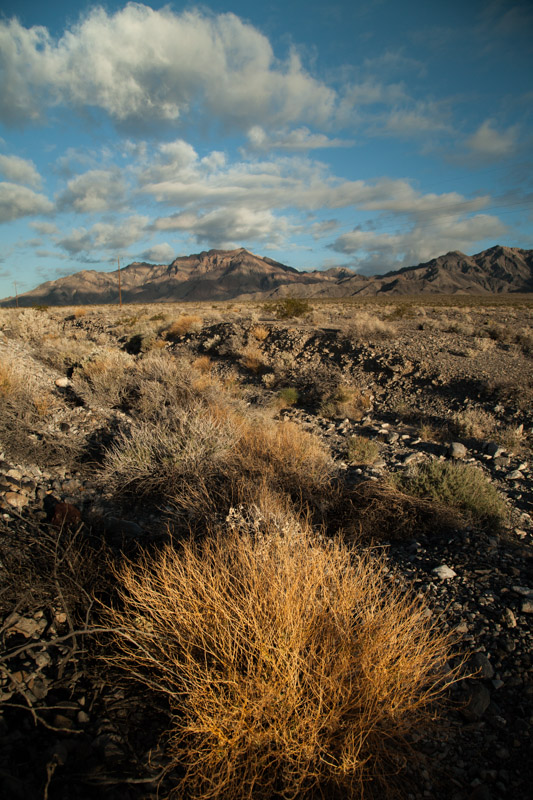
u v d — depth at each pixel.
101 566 3.29
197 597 2.57
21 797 1.71
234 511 4.09
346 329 18.50
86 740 2.09
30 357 13.20
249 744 1.88
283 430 6.56
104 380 10.44
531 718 2.40
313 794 1.84
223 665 2.16
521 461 7.27
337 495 4.97
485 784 2.05
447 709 2.46
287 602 2.28
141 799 1.84
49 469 5.40
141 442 5.76
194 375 12.05
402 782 2.02
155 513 4.59
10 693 2.24
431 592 3.49
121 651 2.53
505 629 3.05
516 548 4.23
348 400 11.33
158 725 2.21
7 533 3.57
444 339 17.59
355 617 2.47
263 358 16.23
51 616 2.82
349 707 2.01
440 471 5.55
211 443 5.89
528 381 10.95
